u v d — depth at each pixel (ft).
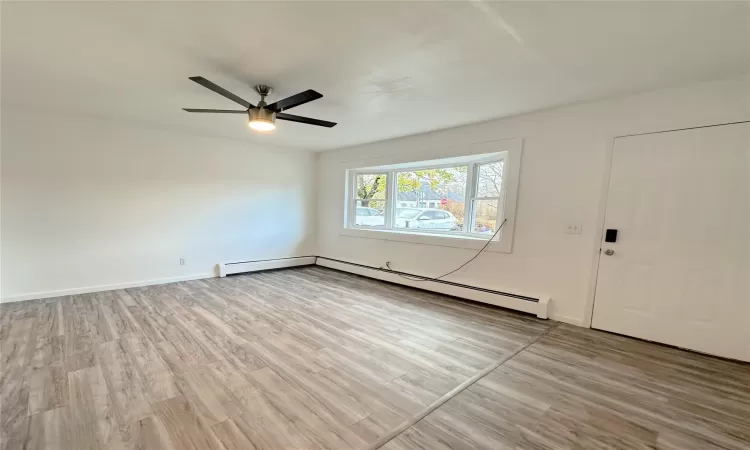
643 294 9.25
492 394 6.57
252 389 6.50
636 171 9.22
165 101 10.34
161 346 8.29
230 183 16.33
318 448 4.98
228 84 8.73
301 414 5.78
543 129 10.85
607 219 9.75
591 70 7.63
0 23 5.98
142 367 7.22
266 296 13.07
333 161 18.97
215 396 6.23
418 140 14.53
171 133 14.33
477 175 13.79
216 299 12.44
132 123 13.29
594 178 9.93
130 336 8.84
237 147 16.40
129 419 5.49
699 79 8.02
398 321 10.64
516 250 11.72
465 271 13.24
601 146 9.76
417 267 14.97
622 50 6.64
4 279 11.28
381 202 17.57
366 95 9.40
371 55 7.02
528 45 6.52
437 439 5.25
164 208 14.39
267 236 18.01
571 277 10.52
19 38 6.54
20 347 8.04
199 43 6.65
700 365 7.88
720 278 8.16
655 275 9.04
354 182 18.52
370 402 6.20
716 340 8.26
